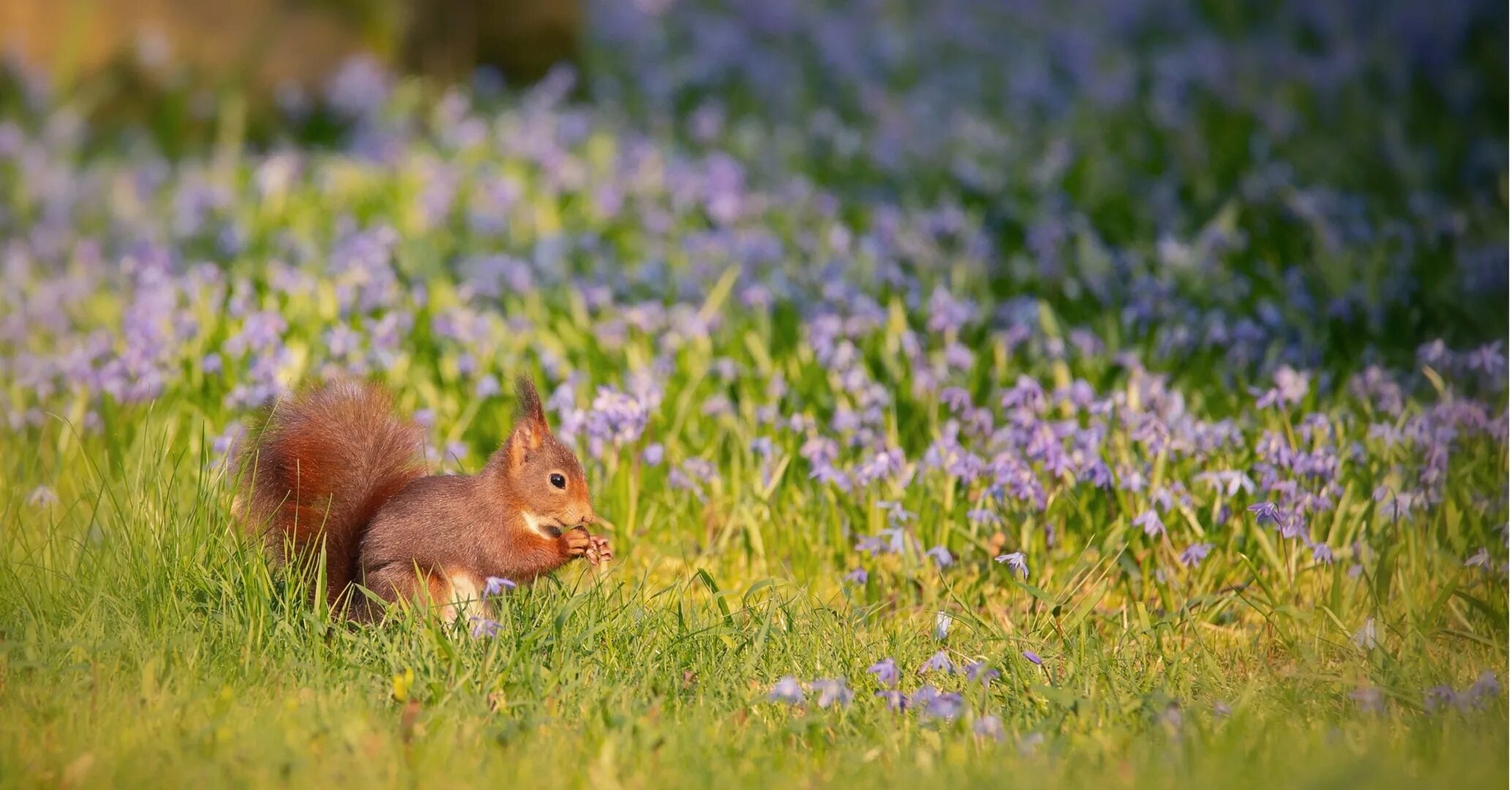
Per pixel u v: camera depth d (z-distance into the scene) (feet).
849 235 49.93
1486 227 51.80
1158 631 26.27
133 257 46.91
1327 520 31.17
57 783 20.30
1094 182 60.08
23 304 49.32
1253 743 22.04
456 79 78.54
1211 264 47.91
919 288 44.24
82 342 42.47
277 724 21.88
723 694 24.00
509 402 37.91
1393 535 30.91
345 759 20.89
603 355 40.86
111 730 21.85
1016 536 31.71
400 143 64.59
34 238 57.16
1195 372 39.40
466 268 47.44
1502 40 72.64
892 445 33.65
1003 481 30.45
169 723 22.04
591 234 50.83
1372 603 29.37
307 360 39.45
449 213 55.67
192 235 54.75
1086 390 33.47
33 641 24.27
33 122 69.36
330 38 76.07
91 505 30.32
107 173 63.93
